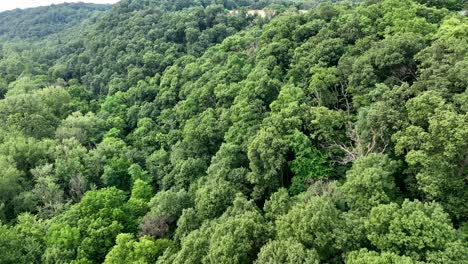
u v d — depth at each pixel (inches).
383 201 1080.2
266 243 1124.5
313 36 2425.0
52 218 1830.7
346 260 964.0
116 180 2327.8
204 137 2201.0
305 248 1001.5
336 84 1923.0
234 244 1127.6
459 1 2551.7
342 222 1051.3
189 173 2026.3
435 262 866.1
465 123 1101.1
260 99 2134.6
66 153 2335.1
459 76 1360.7
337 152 1574.8
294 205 1256.2
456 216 1096.2
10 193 2041.1
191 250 1261.1
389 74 1785.2
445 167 1129.4
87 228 1691.7
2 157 2134.6
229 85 2504.9
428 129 1206.3
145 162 2513.5
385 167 1196.5
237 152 1850.4
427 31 1958.7
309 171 1510.8
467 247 925.8
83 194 2135.8
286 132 1657.2
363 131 1466.5
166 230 1700.3
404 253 923.4
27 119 2603.3
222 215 1444.4
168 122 2709.2
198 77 2947.8
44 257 1585.9
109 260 1448.1
